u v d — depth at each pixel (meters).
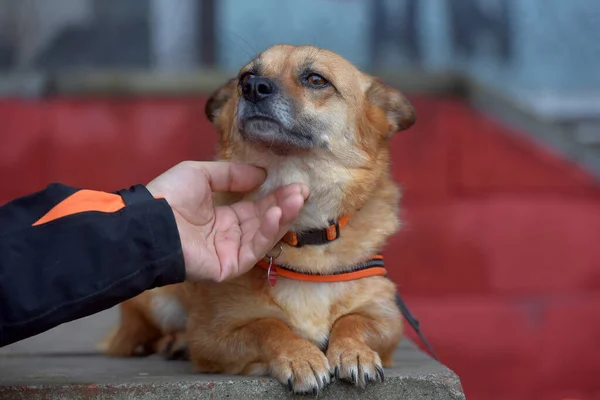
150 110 1.77
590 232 1.71
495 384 1.67
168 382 0.84
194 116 1.76
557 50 1.99
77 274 0.76
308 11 1.96
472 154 1.75
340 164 0.97
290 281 0.93
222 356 0.91
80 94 1.78
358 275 0.94
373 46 1.97
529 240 1.71
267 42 1.96
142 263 0.79
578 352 1.68
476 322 1.67
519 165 1.75
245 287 0.93
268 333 0.89
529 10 1.98
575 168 1.76
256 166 0.98
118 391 0.83
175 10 1.97
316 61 0.99
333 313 0.93
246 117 0.95
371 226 0.97
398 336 0.95
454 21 1.97
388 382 0.84
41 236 0.77
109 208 0.80
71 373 0.93
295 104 0.96
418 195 1.74
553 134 1.76
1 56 1.97
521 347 1.67
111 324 1.36
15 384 0.83
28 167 1.76
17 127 1.76
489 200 1.73
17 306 0.75
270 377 0.86
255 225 0.88
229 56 1.97
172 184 0.86
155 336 1.10
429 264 1.70
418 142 1.73
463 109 1.74
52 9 1.97
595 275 1.71
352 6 1.96
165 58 1.97
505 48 1.99
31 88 1.78
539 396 1.67
